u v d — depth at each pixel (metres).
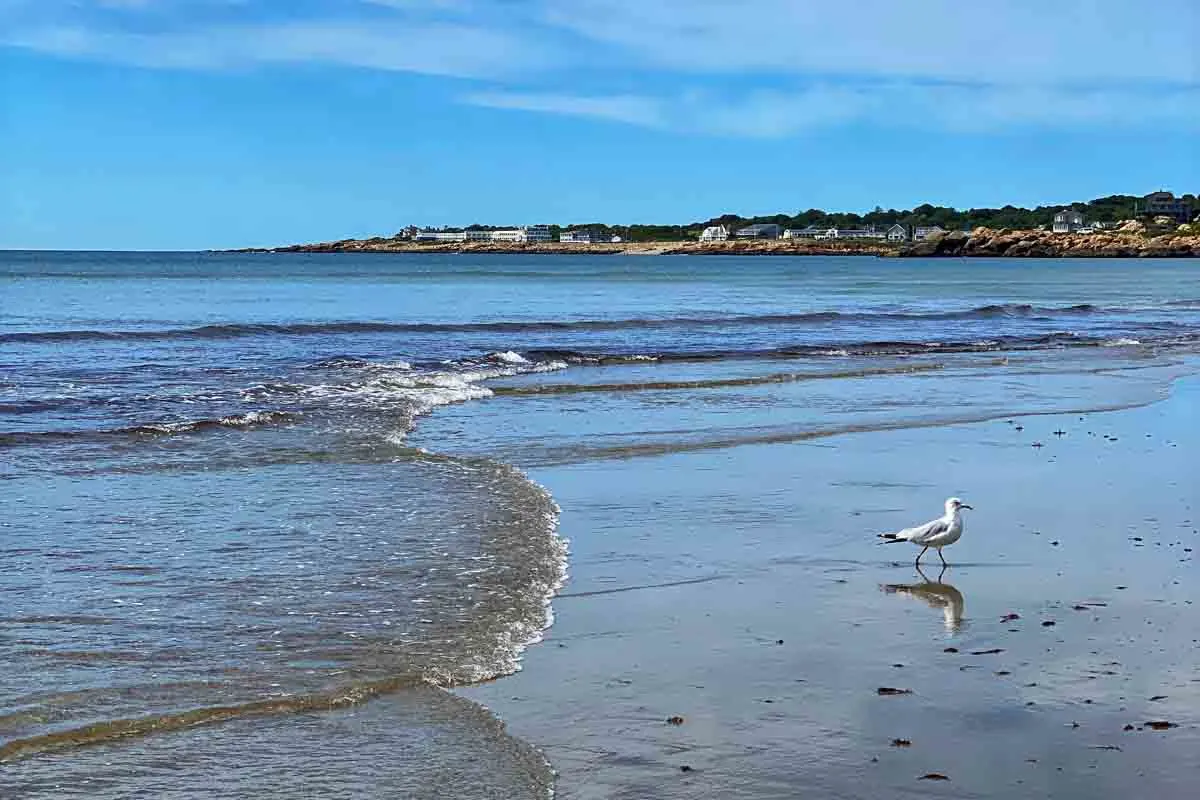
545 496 14.41
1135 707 8.25
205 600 10.09
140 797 6.61
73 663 8.55
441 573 11.08
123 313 47.88
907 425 21.11
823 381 27.94
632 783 6.96
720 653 9.23
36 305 52.75
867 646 9.48
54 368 27.22
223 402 22.03
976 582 11.39
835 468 17.00
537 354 31.98
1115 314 57.41
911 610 10.47
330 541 12.09
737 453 18.05
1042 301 71.25
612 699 8.25
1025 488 15.78
